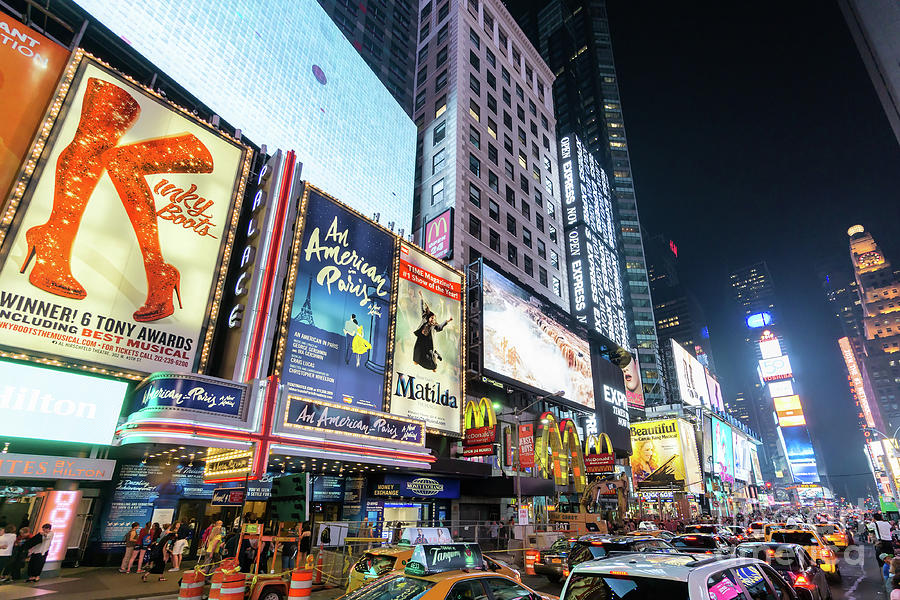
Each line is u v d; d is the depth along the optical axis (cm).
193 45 3008
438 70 5869
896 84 1062
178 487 2062
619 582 592
